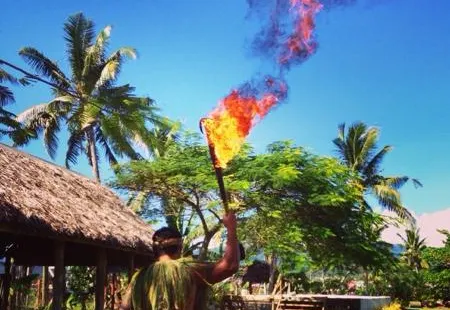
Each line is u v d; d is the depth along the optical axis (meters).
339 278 35.38
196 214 20.34
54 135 24.81
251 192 16.56
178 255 2.95
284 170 15.59
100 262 12.34
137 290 2.76
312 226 16.84
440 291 43.88
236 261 2.78
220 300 20.16
